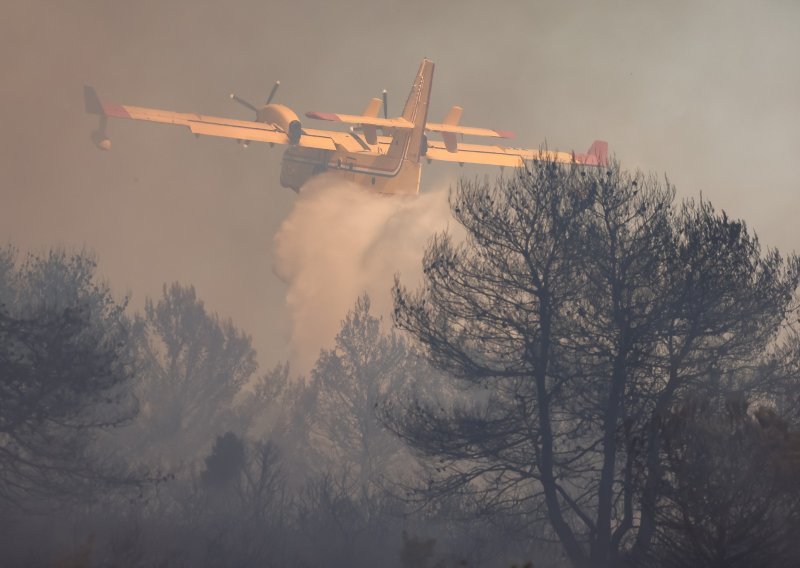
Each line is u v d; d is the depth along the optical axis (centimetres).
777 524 5731
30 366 7756
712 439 5806
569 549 7819
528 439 8088
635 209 8081
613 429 7744
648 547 6900
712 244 7662
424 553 6331
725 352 7812
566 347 8025
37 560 7788
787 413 6994
